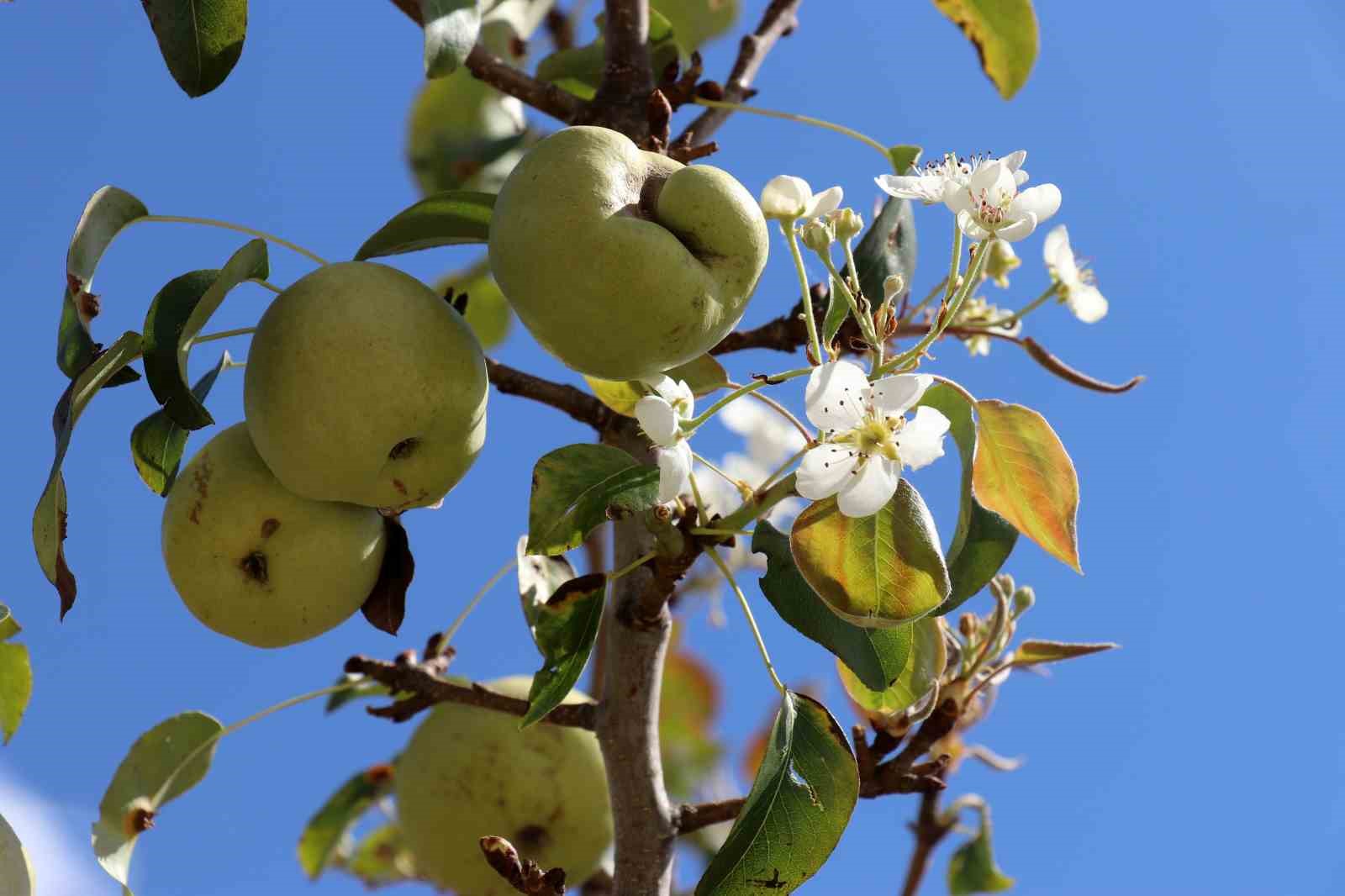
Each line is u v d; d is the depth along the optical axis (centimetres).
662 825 104
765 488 96
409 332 96
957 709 106
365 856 139
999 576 108
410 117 125
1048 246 113
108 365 98
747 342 109
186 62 102
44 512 97
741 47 116
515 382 106
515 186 95
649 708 104
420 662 114
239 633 101
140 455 102
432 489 99
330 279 96
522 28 128
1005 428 98
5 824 101
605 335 94
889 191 96
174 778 111
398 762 118
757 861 94
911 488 94
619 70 111
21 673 107
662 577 99
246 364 97
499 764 114
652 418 95
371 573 102
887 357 102
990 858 120
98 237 100
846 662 96
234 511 100
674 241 94
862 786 105
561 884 100
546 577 109
